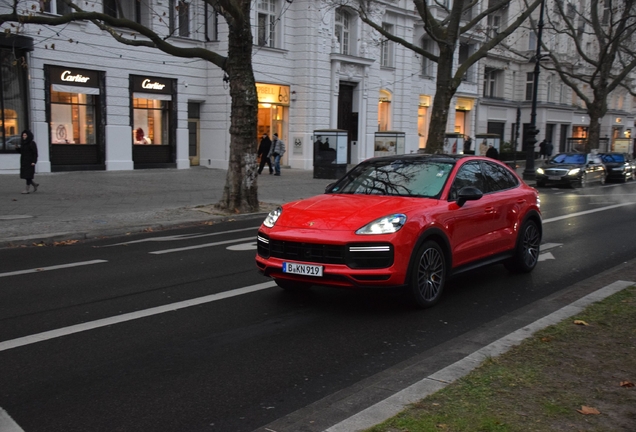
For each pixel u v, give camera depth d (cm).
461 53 4131
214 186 2062
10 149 2086
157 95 2531
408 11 3500
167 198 1703
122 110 2394
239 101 1444
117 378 449
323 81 3025
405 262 601
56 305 647
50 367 469
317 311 634
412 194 691
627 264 828
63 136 2231
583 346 476
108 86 2336
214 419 384
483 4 4122
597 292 653
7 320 591
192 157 2817
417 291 621
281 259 627
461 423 341
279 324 588
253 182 1486
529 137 2856
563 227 1293
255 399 416
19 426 371
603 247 1043
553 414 354
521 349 470
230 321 596
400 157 773
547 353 460
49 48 2128
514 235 791
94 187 1883
